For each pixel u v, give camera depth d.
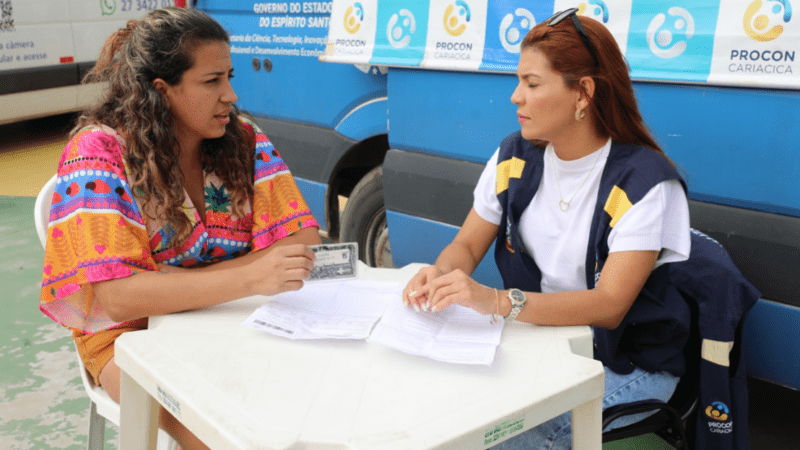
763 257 2.02
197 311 1.63
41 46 6.59
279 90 3.58
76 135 1.74
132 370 1.42
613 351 1.73
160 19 1.71
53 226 1.67
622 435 1.74
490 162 1.95
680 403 1.89
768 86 1.86
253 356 1.41
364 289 1.74
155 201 1.76
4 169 6.20
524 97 1.67
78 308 1.72
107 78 1.81
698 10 1.96
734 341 1.75
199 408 1.22
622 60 1.68
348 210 3.48
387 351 1.43
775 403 2.67
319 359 1.40
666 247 1.67
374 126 3.15
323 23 3.24
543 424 1.63
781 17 1.81
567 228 1.76
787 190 1.93
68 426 2.55
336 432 1.15
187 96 1.73
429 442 1.12
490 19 2.45
